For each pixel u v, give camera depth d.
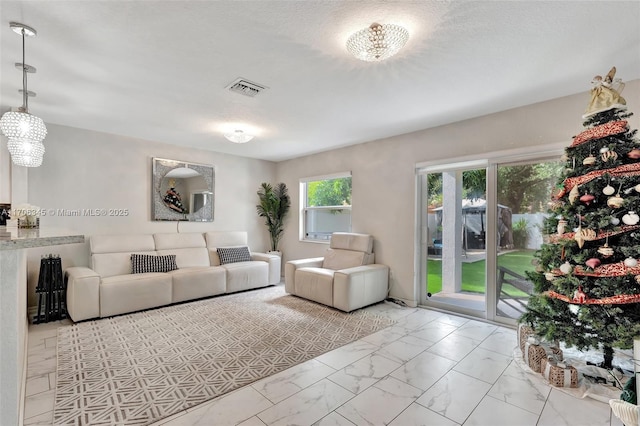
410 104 3.02
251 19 1.73
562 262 2.16
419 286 3.99
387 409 1.81
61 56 2.12
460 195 3.67
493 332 3.04
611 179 1.95
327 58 2.16
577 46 2.00
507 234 3.24
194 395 1.94
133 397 1.91
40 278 3.26
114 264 3.89
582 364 2.31
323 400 1.90
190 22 1.75
